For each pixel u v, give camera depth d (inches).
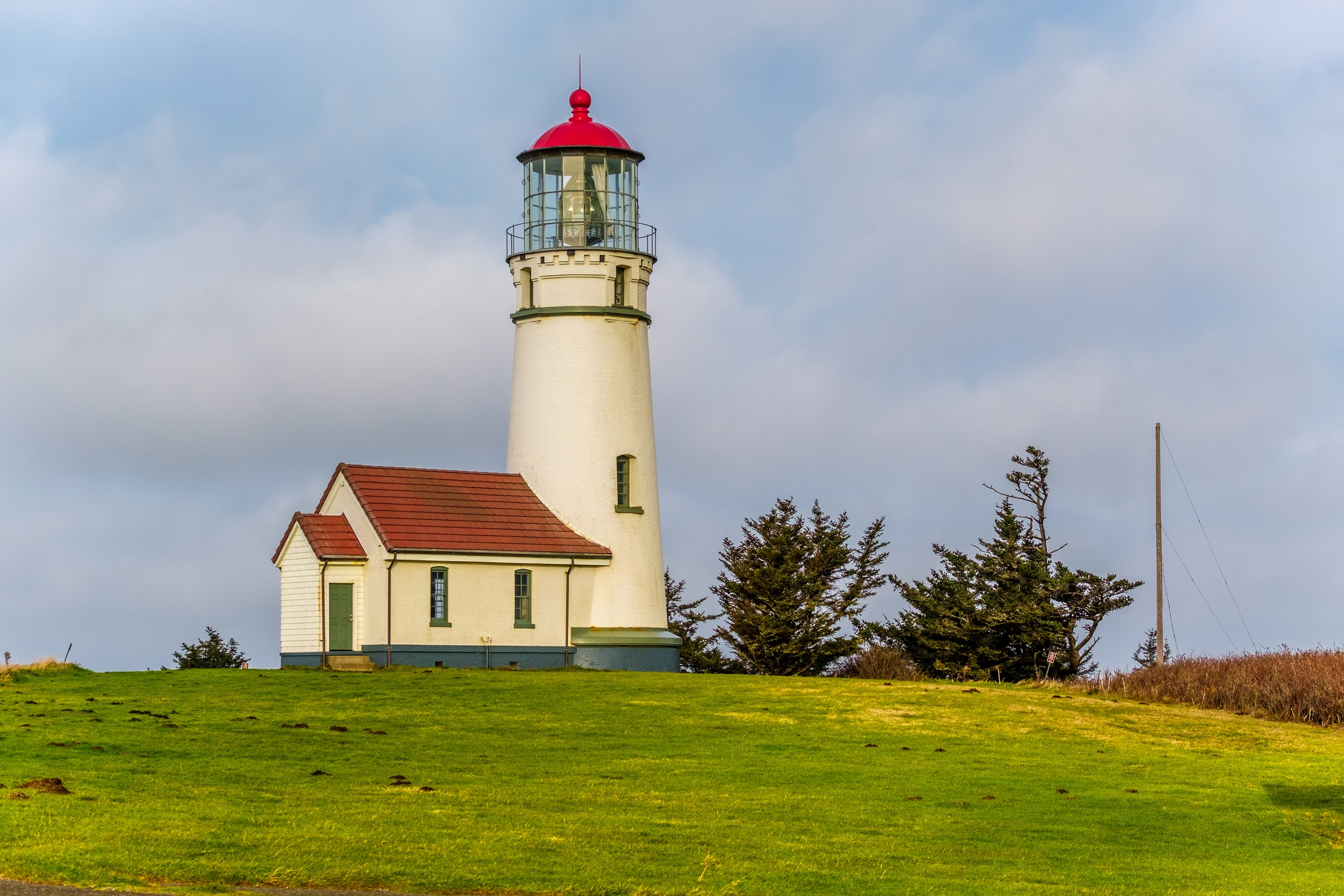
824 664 2504.9
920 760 1314.0
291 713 1457.9
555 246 2175.2
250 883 805.2
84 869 794.8
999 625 2378.2
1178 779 1253.7
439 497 2057.1
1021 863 941.8
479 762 1229.7
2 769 1049.5
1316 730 1551.4
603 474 2129.7
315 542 1975.9
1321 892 885.2
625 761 1263.5
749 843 953.5
